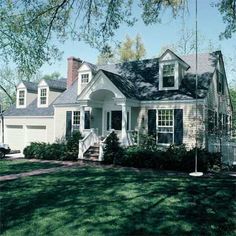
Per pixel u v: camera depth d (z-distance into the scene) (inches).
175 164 620.7
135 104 824.3
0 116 1225.4
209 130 767.1
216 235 245.3
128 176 519.2
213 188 399.5
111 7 596.7
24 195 383.6
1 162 775.7
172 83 824.9
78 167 669.9
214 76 862.5
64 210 311.3
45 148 857.5
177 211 303.4
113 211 304.8
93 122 928.9
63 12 596.1
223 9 689.0
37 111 1127.0
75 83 1085.8
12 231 259.6
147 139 758.5
